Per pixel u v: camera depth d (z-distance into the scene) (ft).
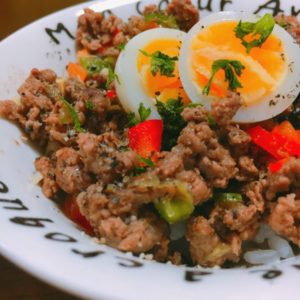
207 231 0.61
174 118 0.67
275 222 0.60
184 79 0.68
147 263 0.53
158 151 0.65
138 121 0.69
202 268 0.59
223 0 0.93
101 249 0.55
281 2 0.94
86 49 0.88
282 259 0.64
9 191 0.63
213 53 0.67
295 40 0.74
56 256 0.51
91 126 0.72
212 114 0.62
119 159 0.60
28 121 0.72
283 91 0.67
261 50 0.68
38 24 0.85
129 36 0.85
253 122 0.67
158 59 0.69
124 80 0.71
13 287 0.66
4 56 0.79
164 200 0.59
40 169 0.69
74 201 0.65
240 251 0.64
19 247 0.51
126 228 0.58
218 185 0.61
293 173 0.60
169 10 0.87
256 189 0.62
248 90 0.66
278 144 0.66
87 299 0.48
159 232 0.61
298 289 0.48
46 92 0.75
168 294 0.47
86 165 0.62
